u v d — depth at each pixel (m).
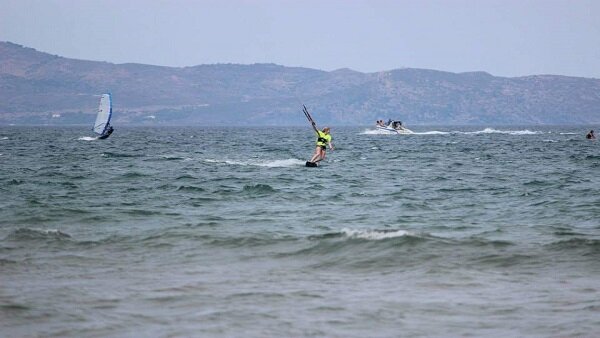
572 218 88.88
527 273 57.59
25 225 80.50
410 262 60.81
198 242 69.31
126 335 42.84
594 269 58.56
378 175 150.12
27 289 51.97
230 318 46.06
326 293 51.81
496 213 93.62
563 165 186.25
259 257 63.38
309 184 128.75
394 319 46.03
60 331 43.34
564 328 44.00
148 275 56.69
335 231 77.56
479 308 48.28
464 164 189.25
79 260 61.69
